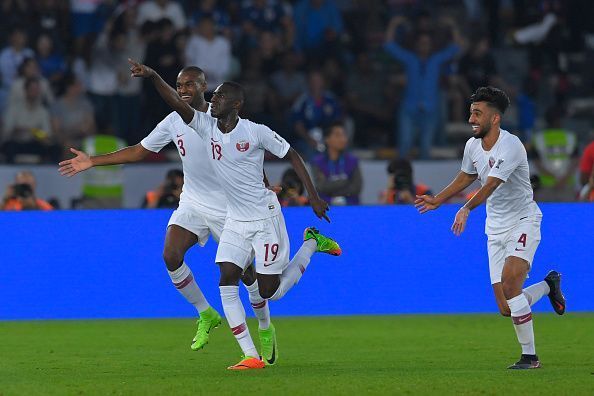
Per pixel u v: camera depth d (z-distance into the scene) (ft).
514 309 98.48
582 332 130.52
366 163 195.83
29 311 148.66
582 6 248.52
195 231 107.45
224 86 96.58
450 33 220.23
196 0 234.58
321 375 95.96
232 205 99.04
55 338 129.18
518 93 232.94
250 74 217.77
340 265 150.30
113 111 210.59
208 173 105.81
